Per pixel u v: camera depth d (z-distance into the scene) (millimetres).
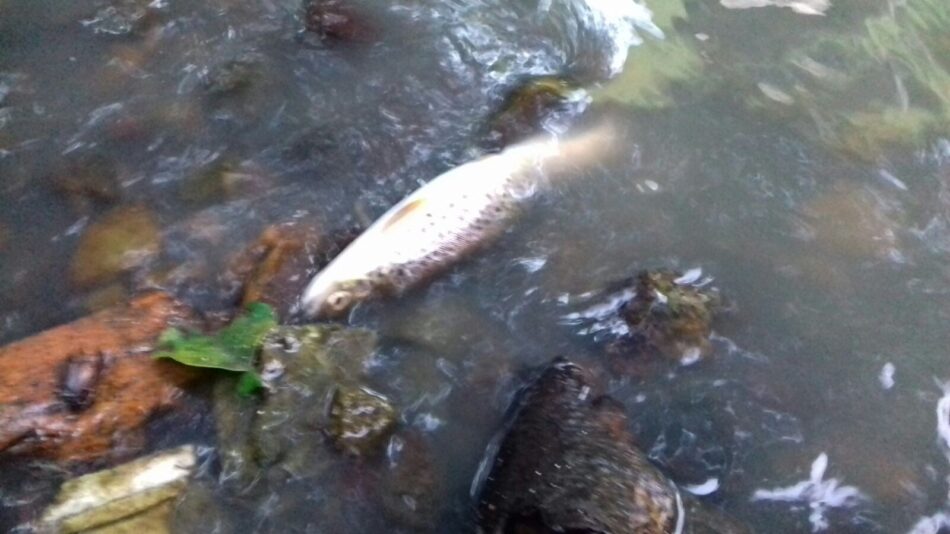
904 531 853
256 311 921
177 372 881
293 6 1232
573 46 1206
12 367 853
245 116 1117
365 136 1102
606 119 1129
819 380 937
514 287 983
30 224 1013
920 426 913
